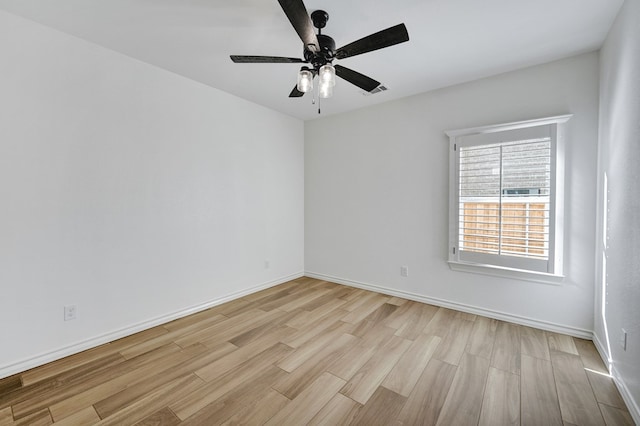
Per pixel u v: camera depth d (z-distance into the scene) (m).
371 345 2.42
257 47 2.41
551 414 1.64
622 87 1.85
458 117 3.10
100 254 2.42
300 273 4.56
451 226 3.13
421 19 2.00
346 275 4.12
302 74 1.99
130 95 2.57
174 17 2.00
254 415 1.63
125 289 2.58
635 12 1.64
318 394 1.81
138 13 1.96
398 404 1.72
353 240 4.02
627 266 1.73
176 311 2.96
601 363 2.13
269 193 4.00
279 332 2.66
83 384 1.90
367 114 3.82
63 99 2.20
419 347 2.38
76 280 2.29
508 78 2.80
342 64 2.64
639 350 1.55
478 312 3.03
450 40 2.26
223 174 3.40
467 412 1.66
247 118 3.66
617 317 1.89
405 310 3.17
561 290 2.58
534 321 2.72
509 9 1.89
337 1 1.82
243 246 3.66
